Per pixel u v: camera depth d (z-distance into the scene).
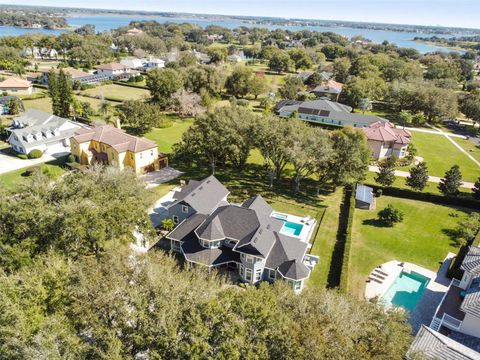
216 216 44.06
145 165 66.94
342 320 23.78
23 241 32.62
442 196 60.66
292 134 57.50
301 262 40.34
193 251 41.81
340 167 57.38
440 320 33.44
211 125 62.50
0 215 34.38
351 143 58.81
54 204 36.66
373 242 48.41
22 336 21.88
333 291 29.66
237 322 22.73
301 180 67.62
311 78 161.75
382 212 53.69
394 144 81.88
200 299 25.30
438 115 111.12
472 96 116.00
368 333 23.19
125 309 24.44
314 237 49.38
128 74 158.12
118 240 35.84
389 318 25.47
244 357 21.12
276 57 190.12
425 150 87.94
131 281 26.81
